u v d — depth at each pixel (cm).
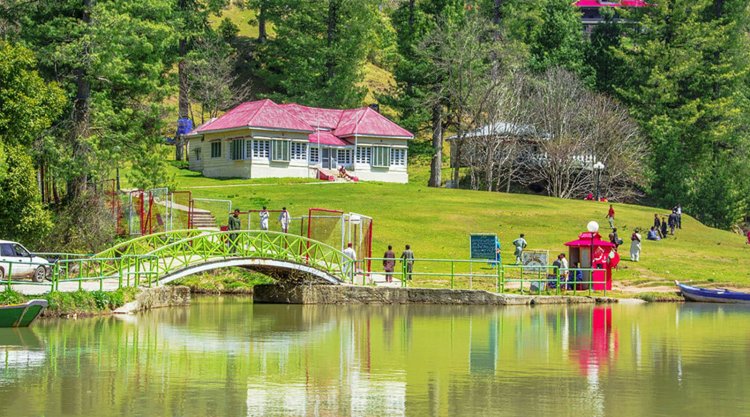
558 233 10238
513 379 3950
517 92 14738
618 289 8219
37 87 7169
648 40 16700
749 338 5312
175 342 4847
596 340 5181
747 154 15938
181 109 16500
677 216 11662
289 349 4700
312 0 17212
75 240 7700
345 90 16812
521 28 17475
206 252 6700
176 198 9338
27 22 8288
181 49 16638
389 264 7838
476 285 7962
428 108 15588
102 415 3216
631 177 14888
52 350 4494
